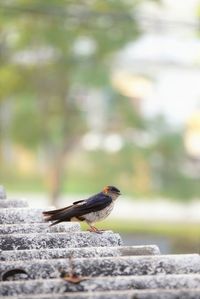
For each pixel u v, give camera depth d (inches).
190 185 1684.3
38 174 2187.5
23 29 1445.6
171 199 1713.8
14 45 1480.1
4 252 313.1
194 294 264.8
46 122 1584.6
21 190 2081.7
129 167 1617.9
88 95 1599.4
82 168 2021.4
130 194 1737.2
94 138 1636.3
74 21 1417.3
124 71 1680.6
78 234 346.0
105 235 346.9
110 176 1628.9
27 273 290.2
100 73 1540.4
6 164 2175.2
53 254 314.2
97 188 1649.9
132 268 295.3
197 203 1846.7
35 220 390.0
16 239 336.5
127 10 1405.0
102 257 304.8
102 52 1485.0
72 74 1524.4
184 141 1654.8
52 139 1603.1
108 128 1605.6
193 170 1690.5
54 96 1555.1
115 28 1437.0
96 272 292.8
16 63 1497.3
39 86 1531.7
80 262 294.5
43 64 1497.3
